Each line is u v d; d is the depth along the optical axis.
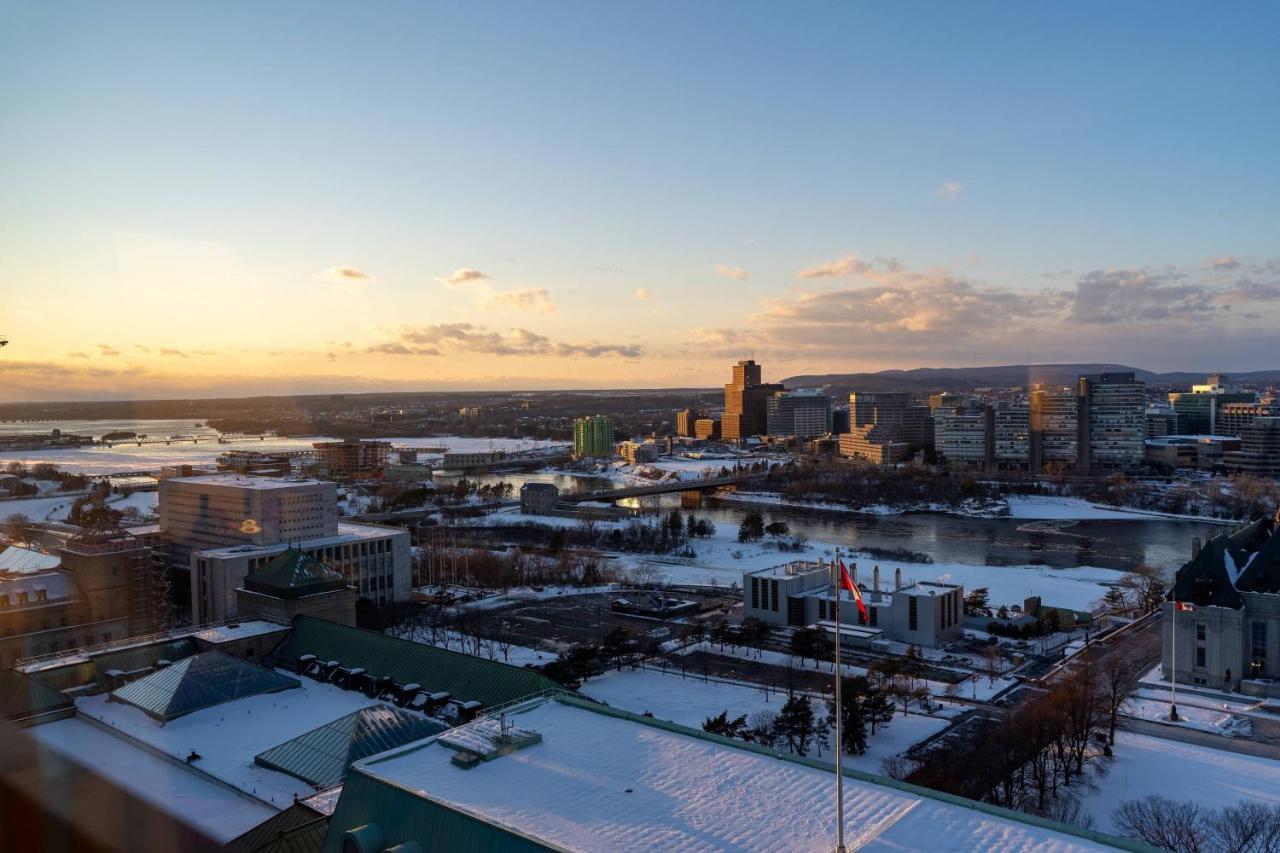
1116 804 109.56
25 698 115.38
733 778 68.75
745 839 58.66
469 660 127.88
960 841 57.50
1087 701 126.69
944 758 122.12
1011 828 59.47
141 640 153.12
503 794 66.31
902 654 188.00
